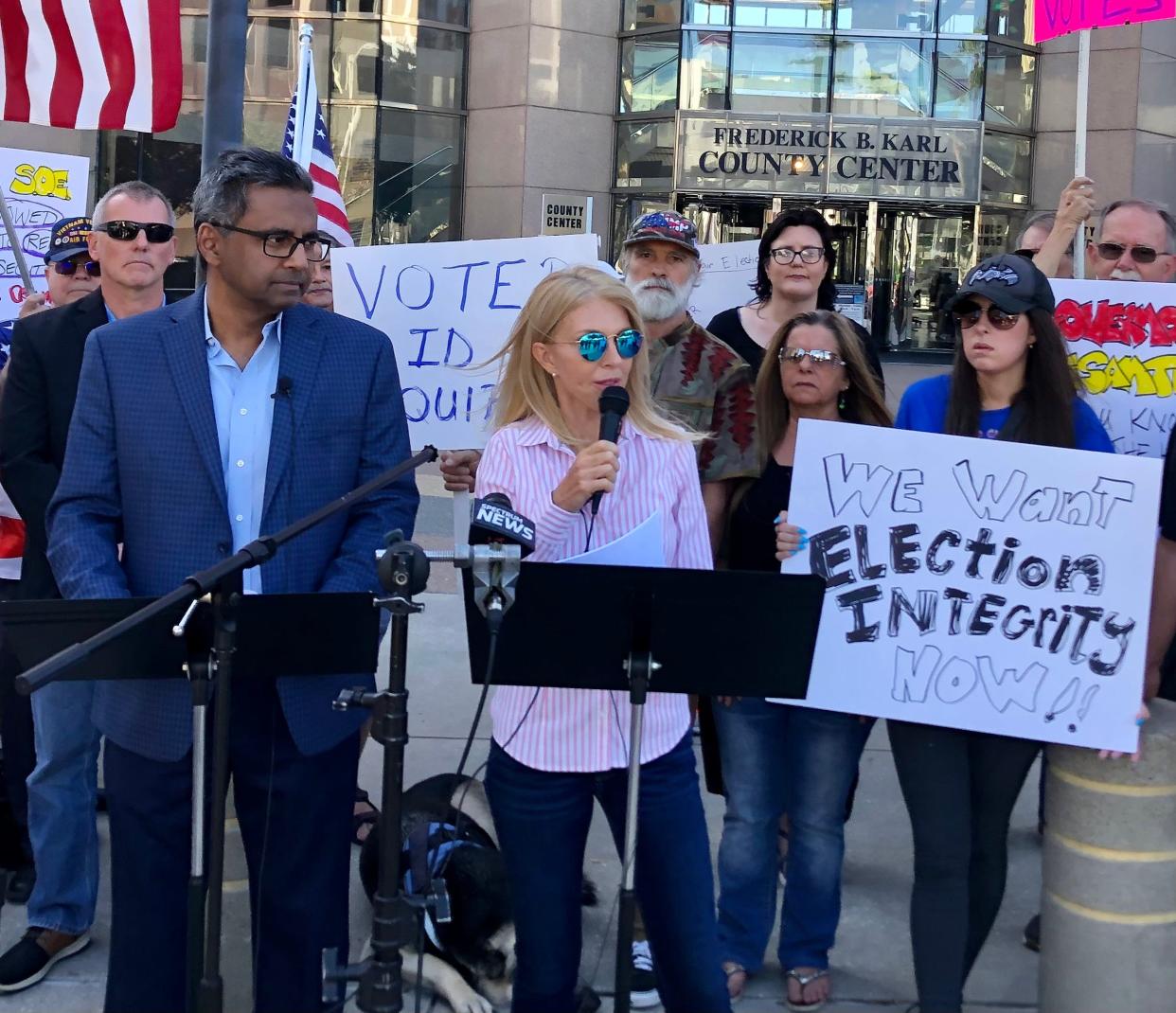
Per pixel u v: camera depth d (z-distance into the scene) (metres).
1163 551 3.16
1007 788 3.19
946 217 21.78
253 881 2.99
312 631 2.62
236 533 2.88
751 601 2.47
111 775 2.91
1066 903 3.17
